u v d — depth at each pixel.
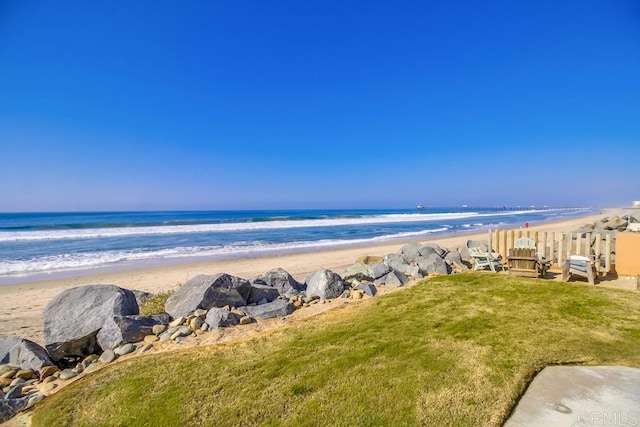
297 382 3.77
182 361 4.52
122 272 13.40
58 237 27.25
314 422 3.09
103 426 3.27
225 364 4.34
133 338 5.45
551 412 3.05
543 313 5.56
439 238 25.23
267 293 7.49
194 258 16.91
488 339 4.61
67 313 5.64
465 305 6.18
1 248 20.77
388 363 4.07
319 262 14.90
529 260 8.27
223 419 3.22
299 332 5.34
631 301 6.09
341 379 3.77
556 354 4.11
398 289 8.06
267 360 4.38
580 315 5.41
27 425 3.50
